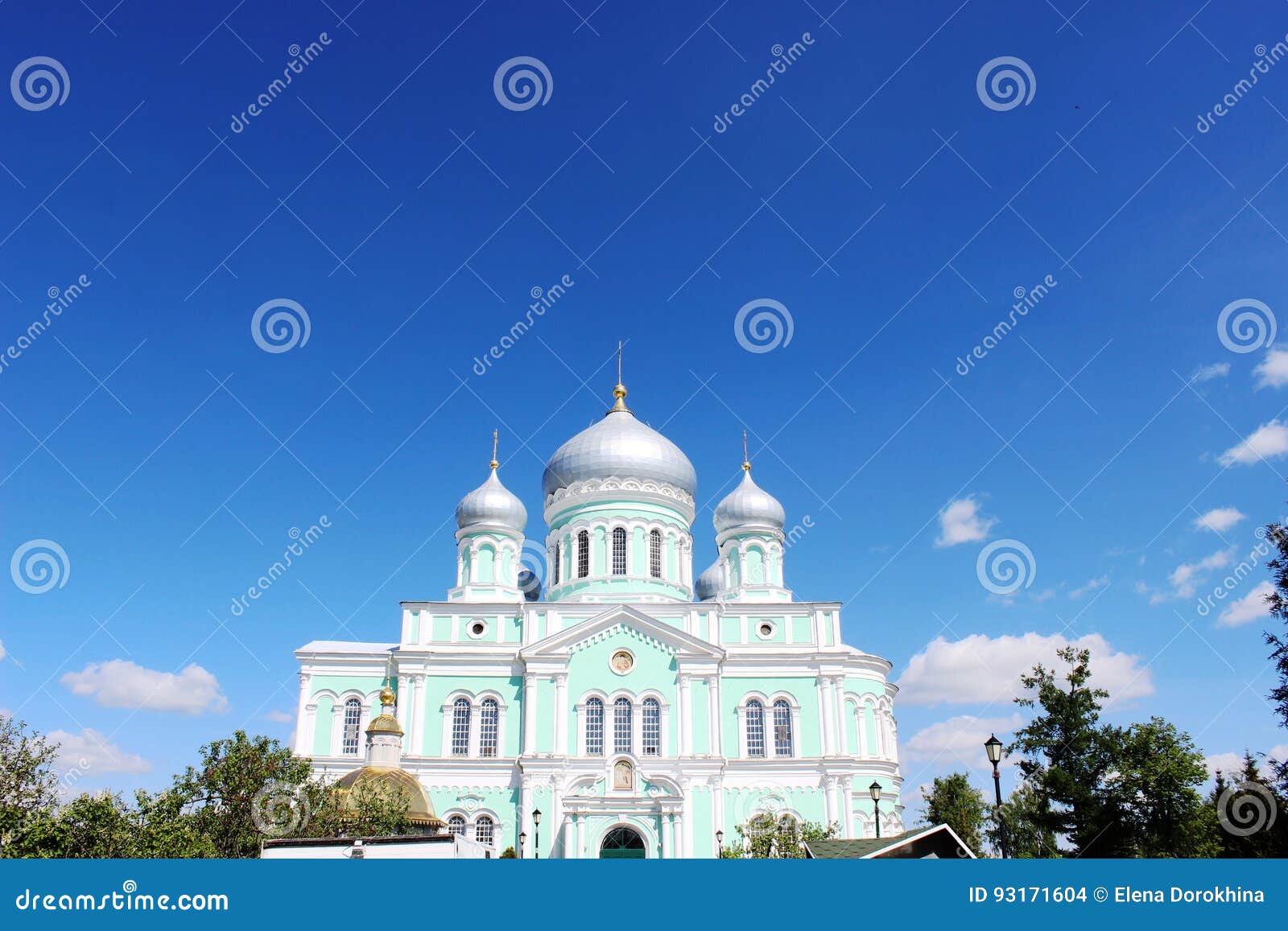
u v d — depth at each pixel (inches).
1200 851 1640.0
